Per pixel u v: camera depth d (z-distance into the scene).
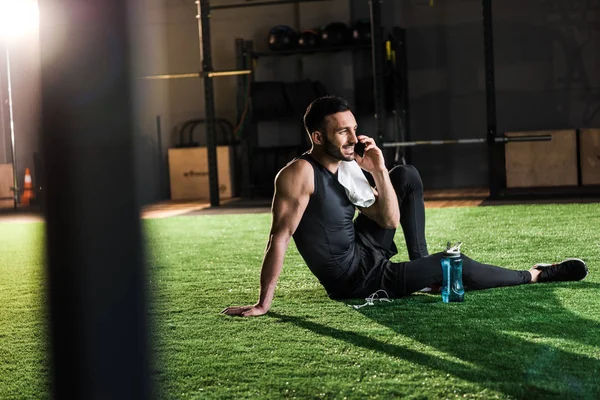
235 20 10.61
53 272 0.58
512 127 9.87
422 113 10.08
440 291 2.93
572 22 9.57
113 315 0.58
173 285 3.52
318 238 2.72
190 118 10.91
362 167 2.68
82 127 0.57
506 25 9.78
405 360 1.99
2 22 10.45
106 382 0.59
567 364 1.88
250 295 3.18
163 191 10.94
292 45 9.77
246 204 8.66
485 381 1.76
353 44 9.51
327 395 1.72
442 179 10.07
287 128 10.34
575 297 2.72
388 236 2.87
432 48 9.99
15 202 9.44
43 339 2.55
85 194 0.58
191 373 1.96
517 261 3.70
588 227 4.81
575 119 9.66
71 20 0.57
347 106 2.58
